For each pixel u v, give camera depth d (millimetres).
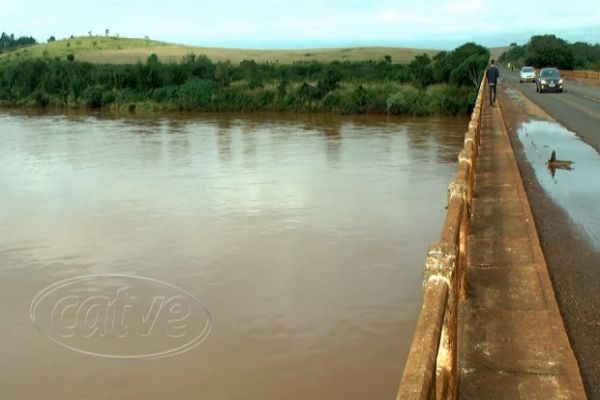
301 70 65625
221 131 41188
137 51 133125
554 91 39344
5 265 14516
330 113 52625
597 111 26531
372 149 32156
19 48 142125
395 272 13742
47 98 63094
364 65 67250
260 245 15852
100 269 14211
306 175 25203
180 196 21656
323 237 16484
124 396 8984
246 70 65938
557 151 15820
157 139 37312
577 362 4711
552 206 10008
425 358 2521
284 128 42531
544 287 5910
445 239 3826
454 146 32938
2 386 9352
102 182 24375
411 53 126500
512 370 4426
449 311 3316
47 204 20828
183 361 9992
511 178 11562
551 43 124750
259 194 21750
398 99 50188
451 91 50844
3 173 26469
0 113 56406
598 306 5805
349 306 11914
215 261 14656
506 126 21172
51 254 15297
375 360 9883
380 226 17453
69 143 35688
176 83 61156
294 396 9000
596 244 7828
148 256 15086
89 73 64812
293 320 11344
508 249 7160
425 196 21219
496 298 5684
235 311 11750
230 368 9719
